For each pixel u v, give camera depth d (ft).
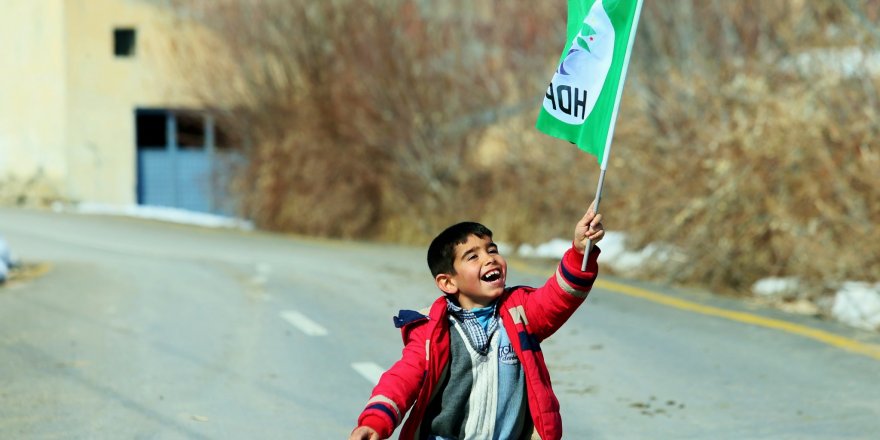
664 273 150.82
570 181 189.98
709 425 70.74
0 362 91.20
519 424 38.91
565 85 41.39
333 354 95.55
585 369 89.35
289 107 246.27
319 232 238.27
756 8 158.92
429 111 227.61
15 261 164.76
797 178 138.00
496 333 38.78
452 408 38.45
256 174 252.83
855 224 125.49
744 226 142.41
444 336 38.55
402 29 232.73
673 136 158.30
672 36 175.73
